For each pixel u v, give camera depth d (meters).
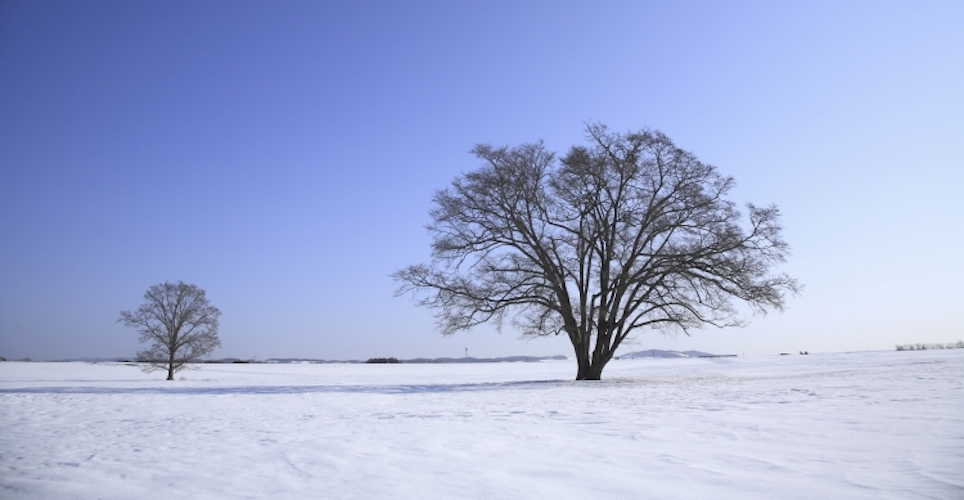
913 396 12.10
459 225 28.72
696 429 9.06
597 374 27.98
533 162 28.77
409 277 28.03
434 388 26.25
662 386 22.22
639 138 27.69
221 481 6.29
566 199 28.00
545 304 27.39
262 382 39.47
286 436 10.12
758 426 8.99
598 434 9.06
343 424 11.95
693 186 27.09
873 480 5.18
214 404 18.95
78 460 7.96
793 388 16.84
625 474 5.95
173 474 6.78
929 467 5.59
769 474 5.64
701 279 26.27
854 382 17.55
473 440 8.84
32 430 12.12
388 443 8.80
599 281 28.22
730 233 26.33
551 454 7.34
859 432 7.89
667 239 27.39
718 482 5.42
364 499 5.25
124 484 6.27
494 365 107.62
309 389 27.77
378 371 71.12
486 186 28.23
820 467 5.84
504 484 5.68
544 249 27.95
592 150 28.34
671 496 4.98
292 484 6.02
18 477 6.73
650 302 27.17
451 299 27.78
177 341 54.47
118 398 22.39
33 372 65.00
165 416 15.00
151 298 54.84
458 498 5.17
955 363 29.84
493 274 27.97
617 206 28.00
